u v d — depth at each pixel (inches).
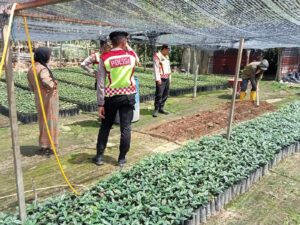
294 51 767.7
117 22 210.2
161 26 214.5
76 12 166.9
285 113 356.8
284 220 172.9
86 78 635.5
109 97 214.2
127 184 175.2
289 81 737.0
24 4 121.1
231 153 225.1
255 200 192.5
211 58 856.3
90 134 300.0
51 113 236.4
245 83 468.1
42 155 244.5
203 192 169.6
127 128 221.9
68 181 190.4
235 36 244.7
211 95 529.0
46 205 154.3
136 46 959.0
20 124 324.5
